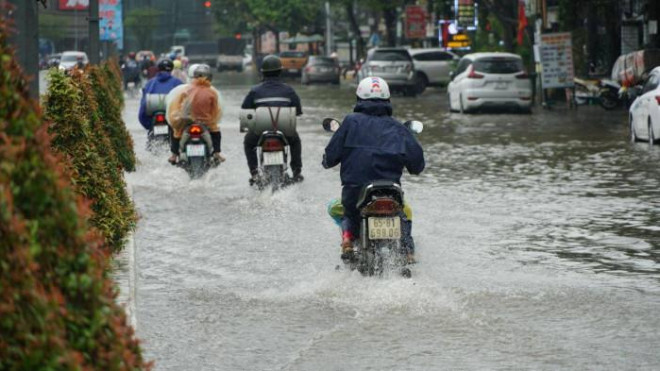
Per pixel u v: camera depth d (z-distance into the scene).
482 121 80.50
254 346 19.52
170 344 19.70
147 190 41.31
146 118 52.22
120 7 134.25
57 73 26.45
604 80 90.25
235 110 100.44
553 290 23.80
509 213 35.25
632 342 19.59
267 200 38.31
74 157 26.06
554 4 110.50
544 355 18.72
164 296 23.62
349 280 23.86
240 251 29.00
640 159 51.59
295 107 39.88
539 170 47.75
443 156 54.34
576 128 71.94
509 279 25.02
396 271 23.70
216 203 37.88
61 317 10.42
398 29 186.00
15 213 10.45
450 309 21.95
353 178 23.78
